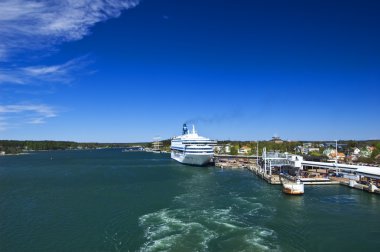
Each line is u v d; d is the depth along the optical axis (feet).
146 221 225.35
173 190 353.72
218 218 229.66
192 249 172.14
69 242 187.62
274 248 173.58
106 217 239.30
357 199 293.02
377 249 172.96
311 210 251.60
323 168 476.13
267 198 300.61
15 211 262.88
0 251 176.14
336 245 178.40
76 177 490.90
